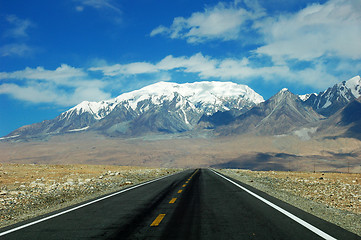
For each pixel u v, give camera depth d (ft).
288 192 57.93
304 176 108.17
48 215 34.81
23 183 75.46
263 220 29.50
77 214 34.83
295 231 24.99
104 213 35.06
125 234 24.76
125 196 51.49
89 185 72.84
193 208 37.47
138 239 23.07
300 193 56.29
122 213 34.78
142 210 36.68
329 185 72.54
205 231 25.23
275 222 28.53
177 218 31.09
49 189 62.69
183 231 25.34
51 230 27.07
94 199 48.24
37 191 60.59
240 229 25.81
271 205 39.01
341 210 36.65
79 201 47.29
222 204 40.34
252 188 63.05
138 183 83.61
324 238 22.88
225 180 90.58
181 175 129.70
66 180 84.53
